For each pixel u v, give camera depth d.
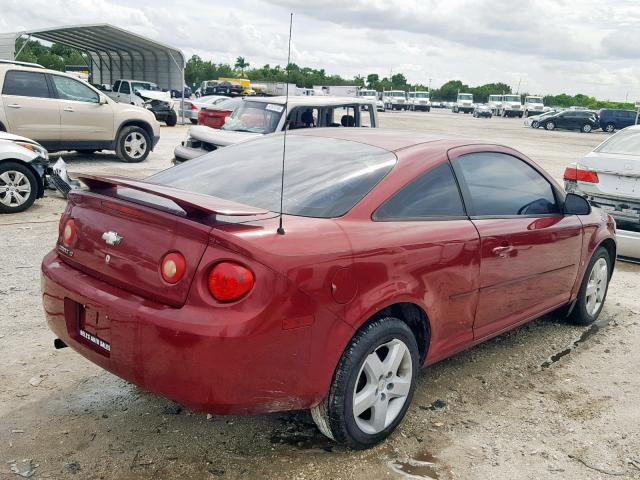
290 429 3.25
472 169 3.73
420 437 3.24
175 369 2.51
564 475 2.98
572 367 4.25
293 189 3.16
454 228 3.38
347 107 10.38
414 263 3.08
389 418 3.14
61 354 4.00
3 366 3.79
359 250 2.82
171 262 2.57
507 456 3.12
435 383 3.89
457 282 3.38
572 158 21.56
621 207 7.00
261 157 3.63
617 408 3.69
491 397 3.75
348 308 2.77
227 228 2.55
